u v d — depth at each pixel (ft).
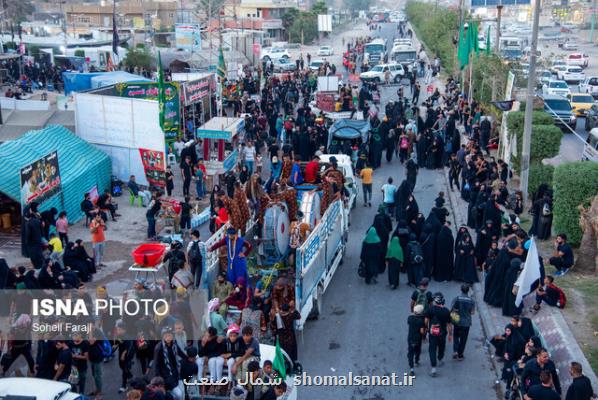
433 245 55.01
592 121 114.11
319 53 250.57
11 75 172.65
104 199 70.18
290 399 35.47
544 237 61.57
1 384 32.45
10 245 62.08
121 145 81.05
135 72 158.40
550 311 46.52
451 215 73.61
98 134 82.23
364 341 45.52
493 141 95.91
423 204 76.95
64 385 32.68
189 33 170.71
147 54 170.71
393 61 193.36
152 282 49.52
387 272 57.82
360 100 125.70
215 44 183.32
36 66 171.73
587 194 57.93
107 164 80.12
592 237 54.03
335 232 55.42
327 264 52.03
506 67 107.34
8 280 45.24
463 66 128.67
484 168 74.08
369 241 54.80
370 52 205.77
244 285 44.68
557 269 53.93
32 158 67.56
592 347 40.98
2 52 184.75
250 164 84.38
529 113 67.97
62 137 76.95
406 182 68.95
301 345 44.93
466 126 109.29
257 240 48.24
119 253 61.21
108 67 157.07
